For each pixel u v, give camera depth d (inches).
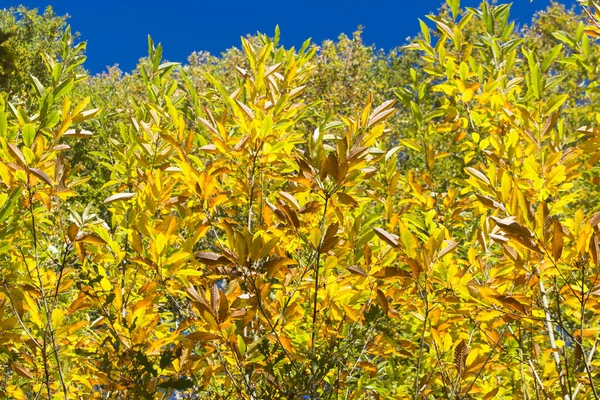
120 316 89.4
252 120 92.6
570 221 74.6
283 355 83.6
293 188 93.7
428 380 94.0
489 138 108.3
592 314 90.2
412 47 126.3
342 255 92.7
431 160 119.0
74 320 114.8
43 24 538.9
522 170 100.2
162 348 97.3
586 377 81.9
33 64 453.4
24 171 85.4
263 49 112.4
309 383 81.2
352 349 88.8
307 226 96.4
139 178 113.2
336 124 103.7
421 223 96.8
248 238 74.4
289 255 102.2
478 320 90.7
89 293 89.4
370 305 88.0
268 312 83.2
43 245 108.0
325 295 89.0
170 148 110.4
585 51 113.7
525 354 103.1
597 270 65.7
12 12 526.3
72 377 92.3
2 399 96.5
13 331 95.6
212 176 94.8
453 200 114.7
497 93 115.8
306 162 81.4
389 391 107.2
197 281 88.9
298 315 85.7
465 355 85.4
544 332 106.0
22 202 95.5
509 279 82.6
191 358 86.0
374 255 92.9
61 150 98.2
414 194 112.3
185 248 86.8
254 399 81.4
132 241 87.1
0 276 87.4
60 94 104.9
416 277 78.2
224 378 99.8
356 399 97.1
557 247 63.6
